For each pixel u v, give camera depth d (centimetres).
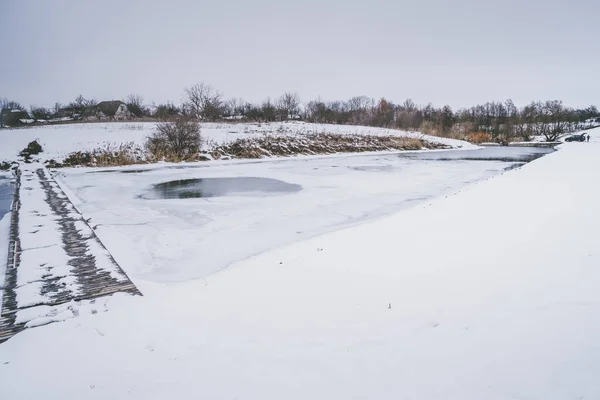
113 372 393
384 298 520
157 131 3167
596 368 343
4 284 650
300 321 474
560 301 468
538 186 1359
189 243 905
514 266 591
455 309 473
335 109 8538
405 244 750
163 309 534
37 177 2067
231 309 519
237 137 3478
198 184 1848
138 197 1513
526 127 7075
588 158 2544
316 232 985
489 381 337
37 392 367
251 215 1191
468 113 8506
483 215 948
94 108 6419
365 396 333
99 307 554
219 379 371
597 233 727
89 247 853
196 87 5706
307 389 348
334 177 2098
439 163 2889
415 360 378
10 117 5647
